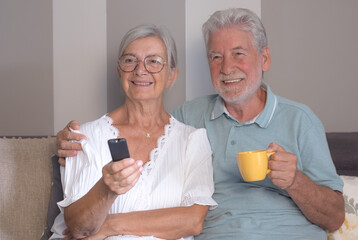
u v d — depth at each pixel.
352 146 1.80
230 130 1.67
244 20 1.67
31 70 2.12
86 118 2.12
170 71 1.69
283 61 2.10
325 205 1.47
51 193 1.66
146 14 2.10
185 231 1.46
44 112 2.13
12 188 1.69
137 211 1.46
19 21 2.11
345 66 2.09
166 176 1.55
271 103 1.66
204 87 2.13
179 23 2.11
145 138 1.62
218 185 1.65
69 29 2.11
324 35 2.09
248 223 1.52
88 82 2.12
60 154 1.50
